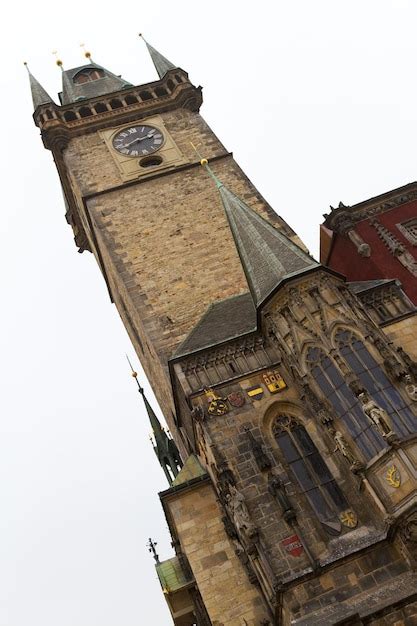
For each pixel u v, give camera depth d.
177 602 43.62
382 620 28.38
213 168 59.59
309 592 30.34
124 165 60.75
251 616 35.53
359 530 32.16
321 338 35.38
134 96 67.44
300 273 37.28
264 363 38.22
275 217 55.06
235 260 52.03
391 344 35.69
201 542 38.00
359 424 33.16
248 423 35.78
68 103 70.62
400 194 47.97
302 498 33.34
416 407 32.78
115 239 54.47
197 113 65.88
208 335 42.38
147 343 50.91
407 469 30.84
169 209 56.34
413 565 30.22
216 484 36.84
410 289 43.38
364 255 45.12
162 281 51.19
